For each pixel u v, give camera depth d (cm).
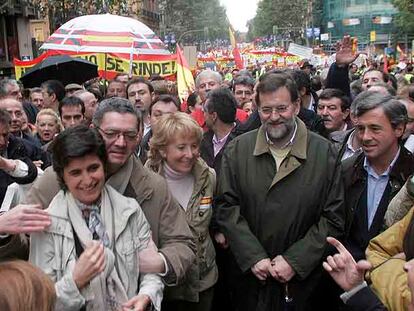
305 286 349
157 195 304
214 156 502
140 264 278
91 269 246
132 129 294
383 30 7388
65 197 269
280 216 347
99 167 265
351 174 363
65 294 243
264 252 348
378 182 355
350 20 7475
